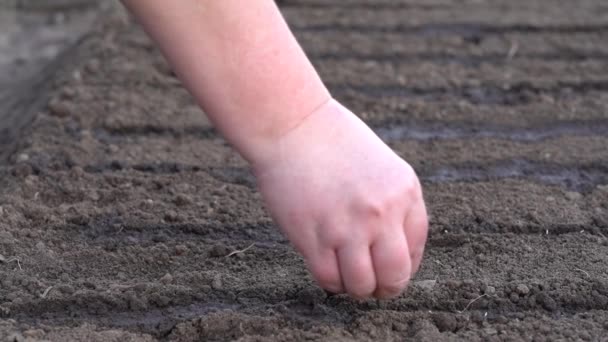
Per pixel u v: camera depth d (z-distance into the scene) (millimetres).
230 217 1303
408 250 1111
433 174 1392
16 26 2645
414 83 1637
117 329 1164
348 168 1102
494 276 1219
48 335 1149
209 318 1157
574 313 1185
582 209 1316
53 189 1342
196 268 1235
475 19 2014
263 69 1083
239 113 1090
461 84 1632
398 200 1102
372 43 1852
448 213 1307
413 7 2131
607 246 1259
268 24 1082
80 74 1669
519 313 1180
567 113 1518
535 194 1341
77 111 1508
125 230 1284
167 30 1071
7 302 1184
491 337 1150
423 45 1837
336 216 1098
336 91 1596
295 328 1155
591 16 2045
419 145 1447
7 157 1432
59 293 1190
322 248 1104
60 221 1289
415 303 1186
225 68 1078
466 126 1493
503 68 1710
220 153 1430
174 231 1283
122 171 1379
